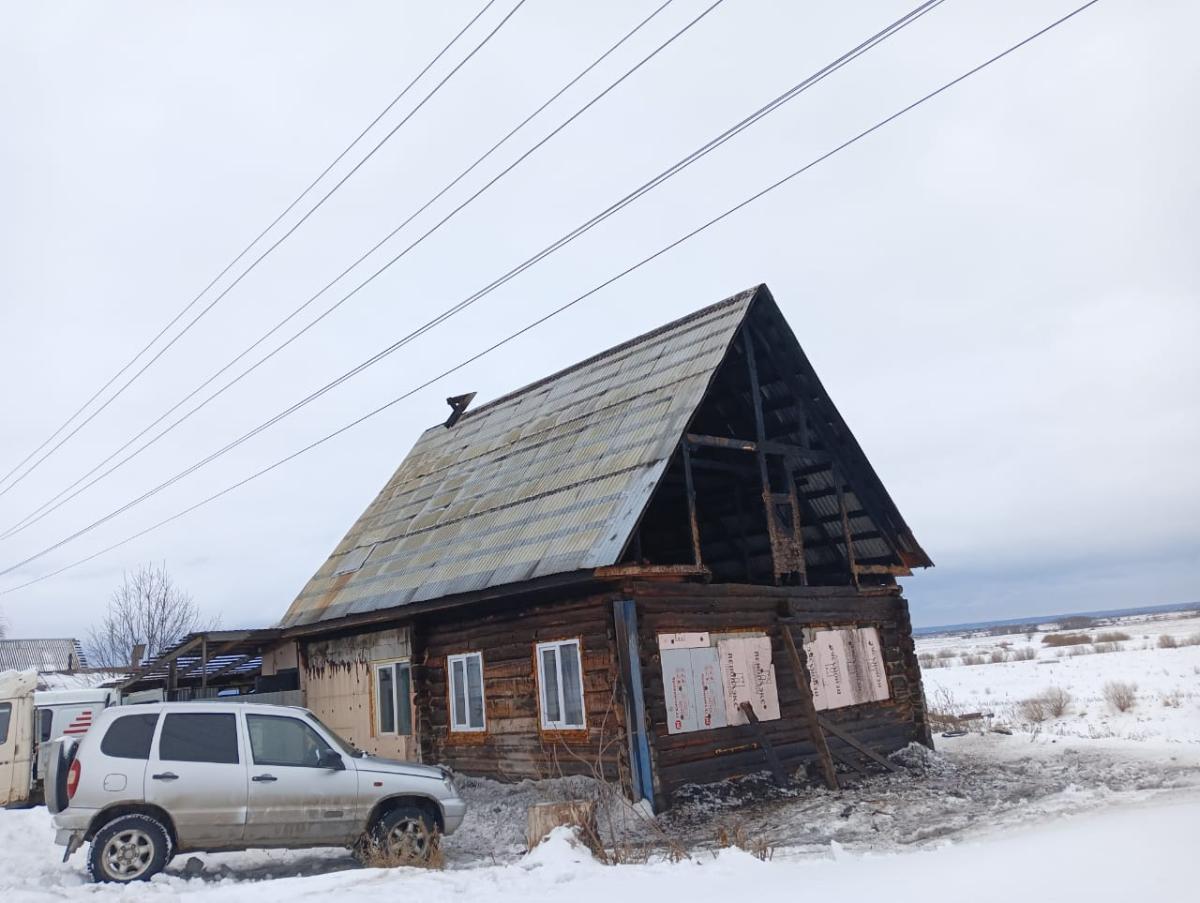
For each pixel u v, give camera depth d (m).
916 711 17.88
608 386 18.02
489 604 15.39
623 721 12.59
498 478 18.34
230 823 9.41
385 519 21.66
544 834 9.55
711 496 18.66
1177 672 40.69
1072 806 11.30
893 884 6.61
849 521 18.30
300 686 20.08
